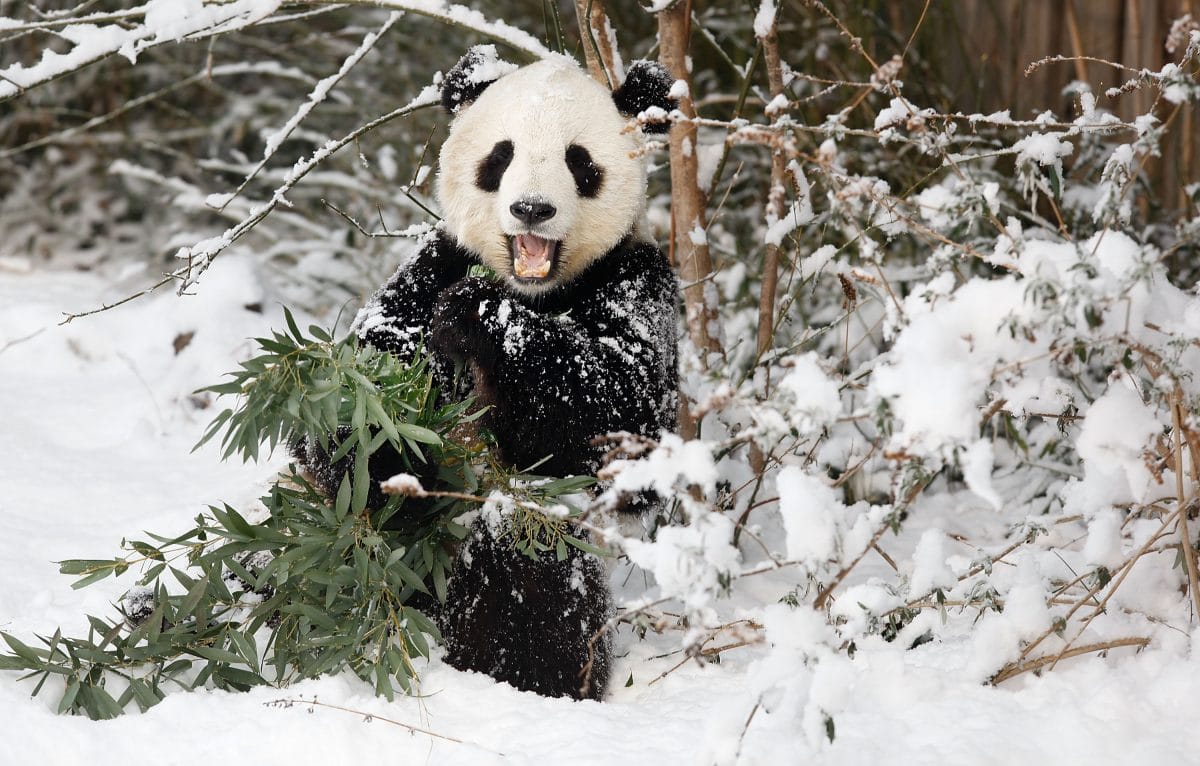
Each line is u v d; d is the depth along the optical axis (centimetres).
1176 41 457
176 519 655
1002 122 487
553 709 483
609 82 691
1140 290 414
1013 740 426
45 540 638
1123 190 449
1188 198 821
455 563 534
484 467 540
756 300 913
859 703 461
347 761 446
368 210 1169
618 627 596
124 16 654
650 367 540
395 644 497
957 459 375
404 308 564
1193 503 475
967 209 429
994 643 475
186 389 857
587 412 520
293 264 1234
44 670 485
